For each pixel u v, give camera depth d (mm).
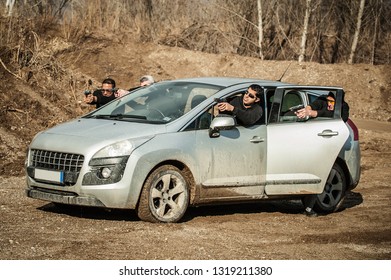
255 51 33406
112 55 26250
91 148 9086
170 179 9375
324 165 10602
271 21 34062
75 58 24797
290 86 10617
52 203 10578
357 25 34844
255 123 10156
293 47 33531
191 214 10430
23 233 8625
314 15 34719
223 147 9773
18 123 16656
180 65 28656
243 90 10305
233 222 10039
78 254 7871
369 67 31234
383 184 14219
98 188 8984
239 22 33219
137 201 9148
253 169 10047
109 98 12633
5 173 13359
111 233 8797
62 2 27281
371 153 18953
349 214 11188
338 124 10789
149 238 8648
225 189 9828
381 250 8992
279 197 10422
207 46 32281
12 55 19406
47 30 25484
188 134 9562
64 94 19375
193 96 10086
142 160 9086
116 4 30016
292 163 10359
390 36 37000
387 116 28938
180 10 32688
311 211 10828
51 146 9406
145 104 10172
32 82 18938
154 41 30453
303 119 10609
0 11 21312
